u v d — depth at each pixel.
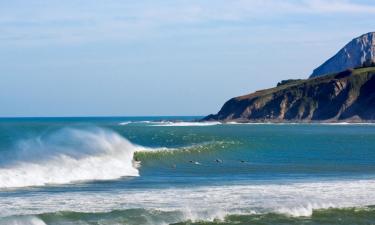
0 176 90.75
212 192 88.12
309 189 92.94
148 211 71.56
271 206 77.31
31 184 92.25
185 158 157.75
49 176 97.44
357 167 140.25
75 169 104.75
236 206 77.06
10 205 73.44
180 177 113.56
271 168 137.00
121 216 68.81
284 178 113.25
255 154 183.00
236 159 163.12
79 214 68.88
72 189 89.06
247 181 106.12
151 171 124.69
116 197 81.62
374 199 84.94
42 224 64.12
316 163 152.62
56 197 80.38
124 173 113.69
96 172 107.62
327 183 101.00
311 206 78.00
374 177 115.69
